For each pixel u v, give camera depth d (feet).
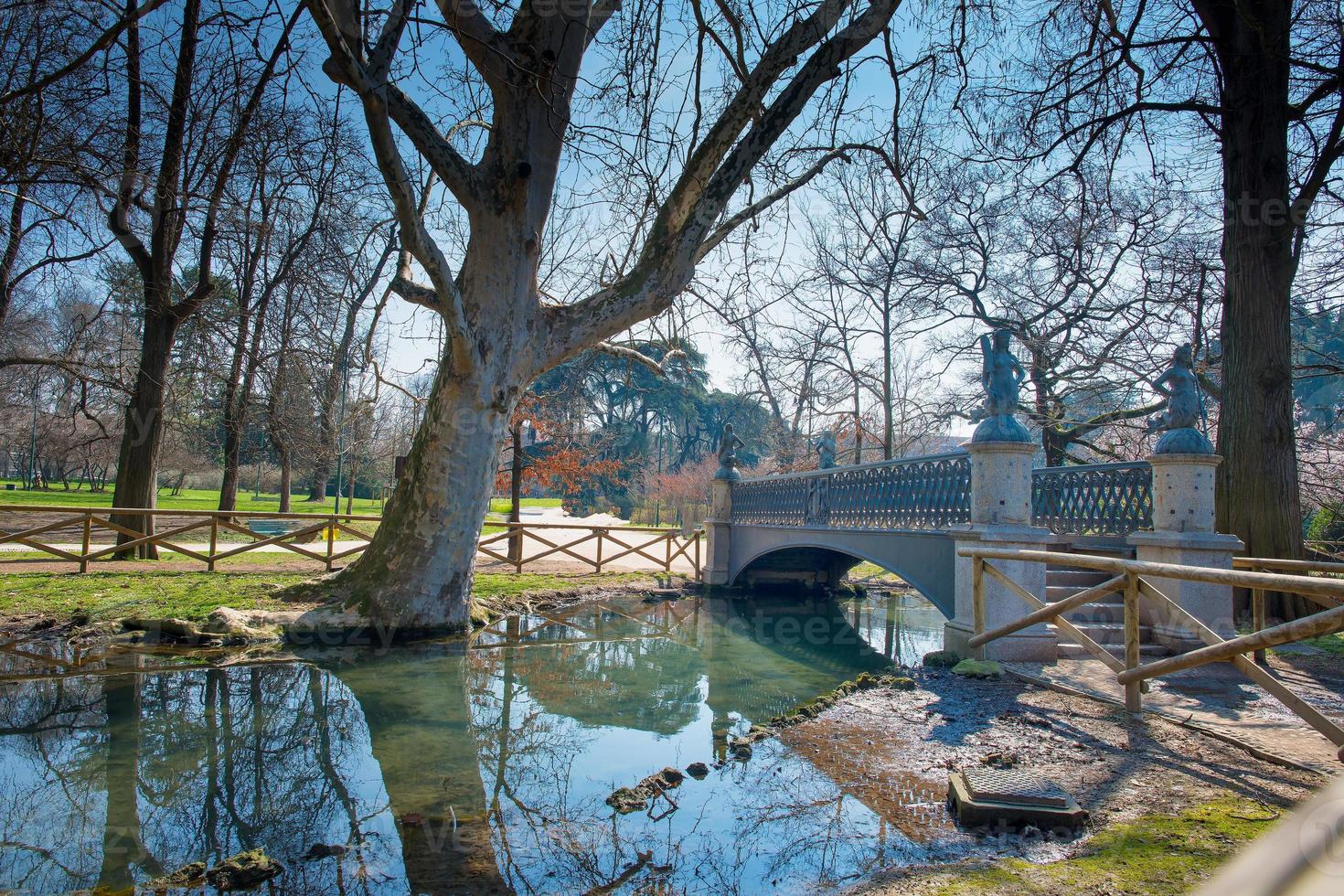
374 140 23.48
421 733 18.61
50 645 26.21
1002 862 10.71
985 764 14.83
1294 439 32.22
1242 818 11.74
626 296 30.94
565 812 13.58
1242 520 31.78
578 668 27.04
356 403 66.08
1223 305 33.94
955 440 82.02
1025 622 20.76
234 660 25.14
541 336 30.89
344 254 46.73
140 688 21.59
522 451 69.92
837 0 28.43
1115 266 56.90
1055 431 58.29
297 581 35.96
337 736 18.19
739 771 15.58
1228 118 34.19
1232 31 33.96
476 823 13.16
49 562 40.81
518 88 28.58
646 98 27.25
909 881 10.27
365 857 11.84
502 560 51.29
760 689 24.22
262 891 10.73
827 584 55.72
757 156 29.91
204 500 110.11
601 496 130.31
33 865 11.53
